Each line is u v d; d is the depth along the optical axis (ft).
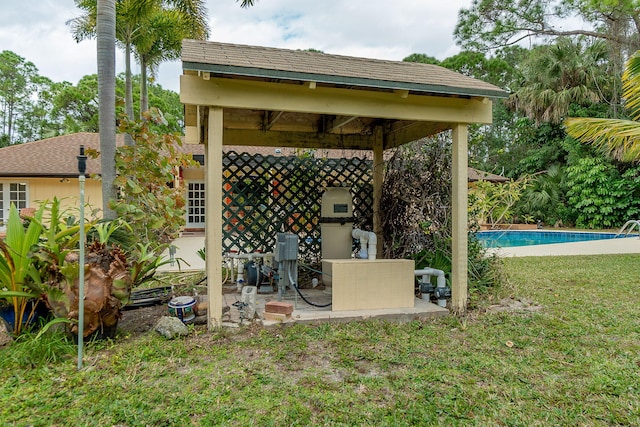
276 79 11.93
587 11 47.19
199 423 7.27
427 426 7.23
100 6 18.66
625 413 7.63
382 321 13.19
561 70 56.34
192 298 13.25
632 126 21.35
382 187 19.57
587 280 20.51
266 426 7.19
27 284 10.72
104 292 10.85
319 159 19.81
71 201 44.78
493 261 18.02
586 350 10.82
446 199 16.63
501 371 9.51
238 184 18.78
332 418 7.47
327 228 17.58
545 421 7.41
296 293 14.19
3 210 43.80
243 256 18.33
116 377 9.06
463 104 13.87
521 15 53.42
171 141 17.78
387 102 13.12
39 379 8.96
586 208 55.47
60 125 95.81
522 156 70.33
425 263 17.04
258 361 10.02
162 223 17.15
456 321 13.17
